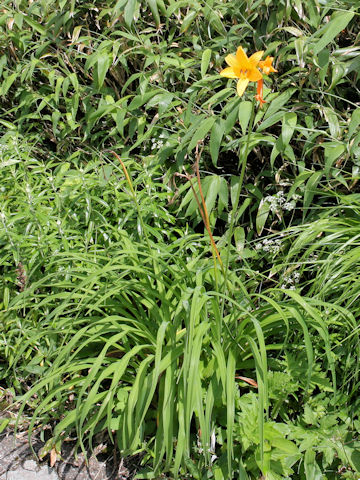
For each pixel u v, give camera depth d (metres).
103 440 2.41
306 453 2.11
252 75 1.73
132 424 2.22
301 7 2.85
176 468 1.91
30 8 3.60
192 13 3.14
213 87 3.12
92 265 2.62
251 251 2.84
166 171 3.25
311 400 2.30
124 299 2.63
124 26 3.38
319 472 2.05
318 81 2.90
